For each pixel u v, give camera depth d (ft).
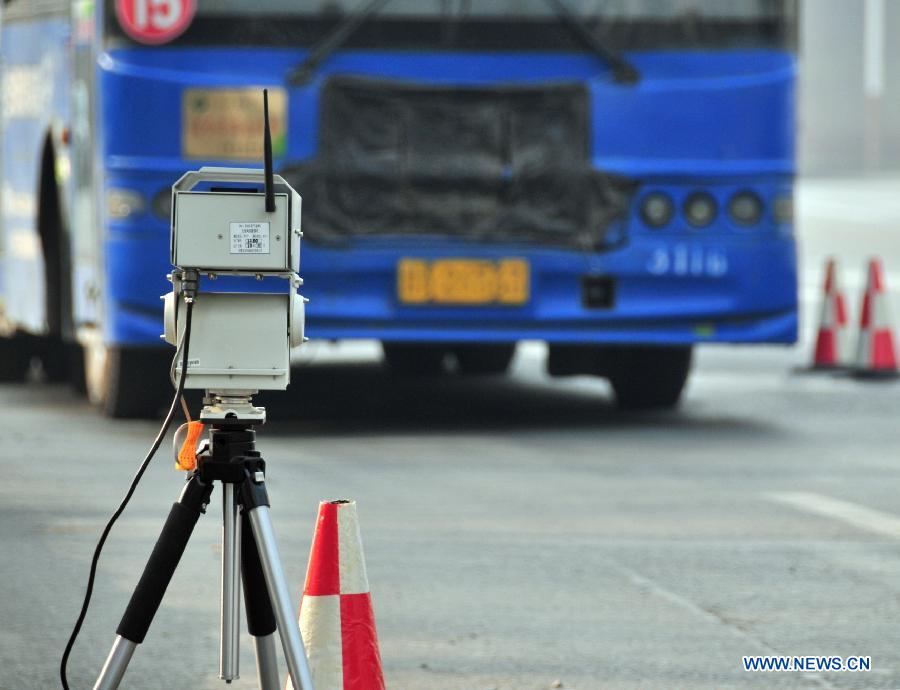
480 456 130.52
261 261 50.19
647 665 71.31
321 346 246.47
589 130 142.92
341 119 140.46
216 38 139.13
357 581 54.65
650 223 143.64
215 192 50.14
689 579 87.61
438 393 180.86
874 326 196.75
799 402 172.96
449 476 119.96
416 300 141.18
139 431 143.23
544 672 70.08
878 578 88.28
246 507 51.29
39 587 84.84
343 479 118.01
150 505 107.55
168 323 51.39
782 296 145.18
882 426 153.38
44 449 131.64
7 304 180.86
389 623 78.02
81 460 126.00
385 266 140.87
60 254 163.02
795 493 114.52
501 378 199.82
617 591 84.84
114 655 51.13
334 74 140.26
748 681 69.10
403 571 88.63
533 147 142.41
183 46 138.92
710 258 143.95
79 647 73.77
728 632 77.00
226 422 51.34
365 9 140.67
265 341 51.19
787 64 145.48
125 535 97.86
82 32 146.41
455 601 82.33
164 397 148.77
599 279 142.92
